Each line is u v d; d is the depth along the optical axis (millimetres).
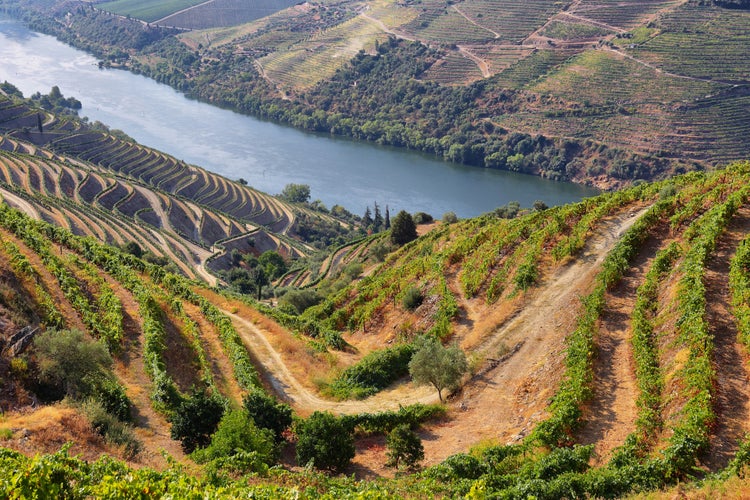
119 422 33969
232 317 64938
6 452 23922
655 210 59156
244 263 153625
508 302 54312
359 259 113875
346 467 34938
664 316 41969
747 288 40219
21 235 61875
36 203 137125
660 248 55000
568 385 36781
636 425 31625
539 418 36000
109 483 21375
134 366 44344
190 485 22672
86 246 70000
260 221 197500
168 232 160625
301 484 28891
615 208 67812
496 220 85750
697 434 28109
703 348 34750
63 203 149250
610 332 43812
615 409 34844
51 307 45344
